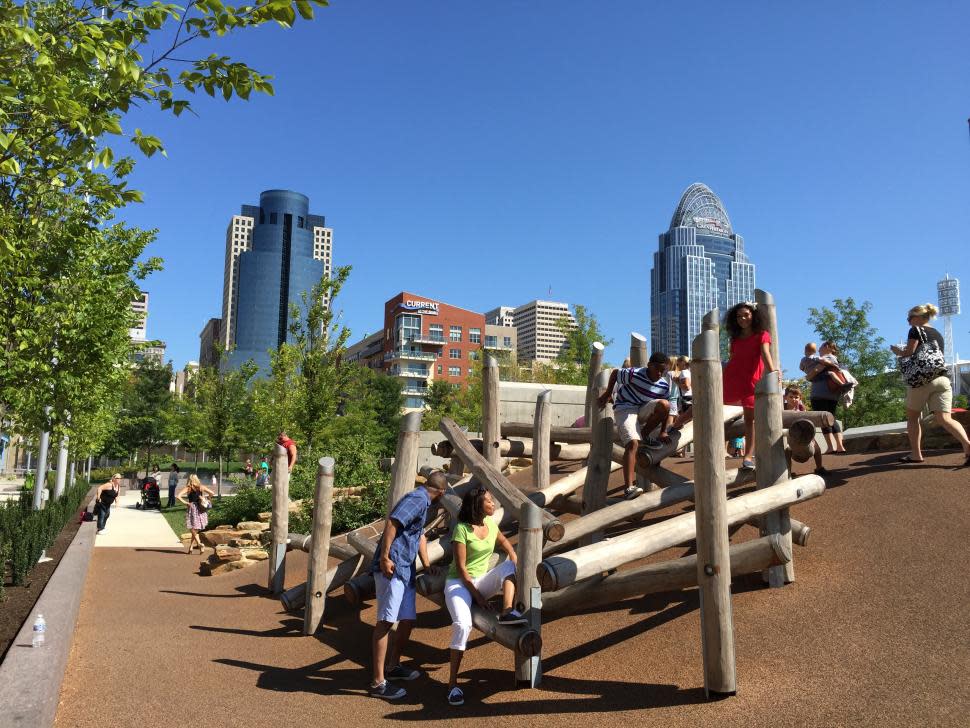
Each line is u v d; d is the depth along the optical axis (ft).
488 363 29.09
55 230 34.30
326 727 16.52
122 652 23.72
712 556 15.19
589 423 31.37
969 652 14.21
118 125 19.86
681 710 14.51
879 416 75.36
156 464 179.83
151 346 43.42
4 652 19.76
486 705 16.76
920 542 19.63
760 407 20.03
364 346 449.06
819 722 13.01
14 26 17.48
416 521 19.80
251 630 27.22
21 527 36.09
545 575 16.44
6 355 30.91
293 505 52.65
